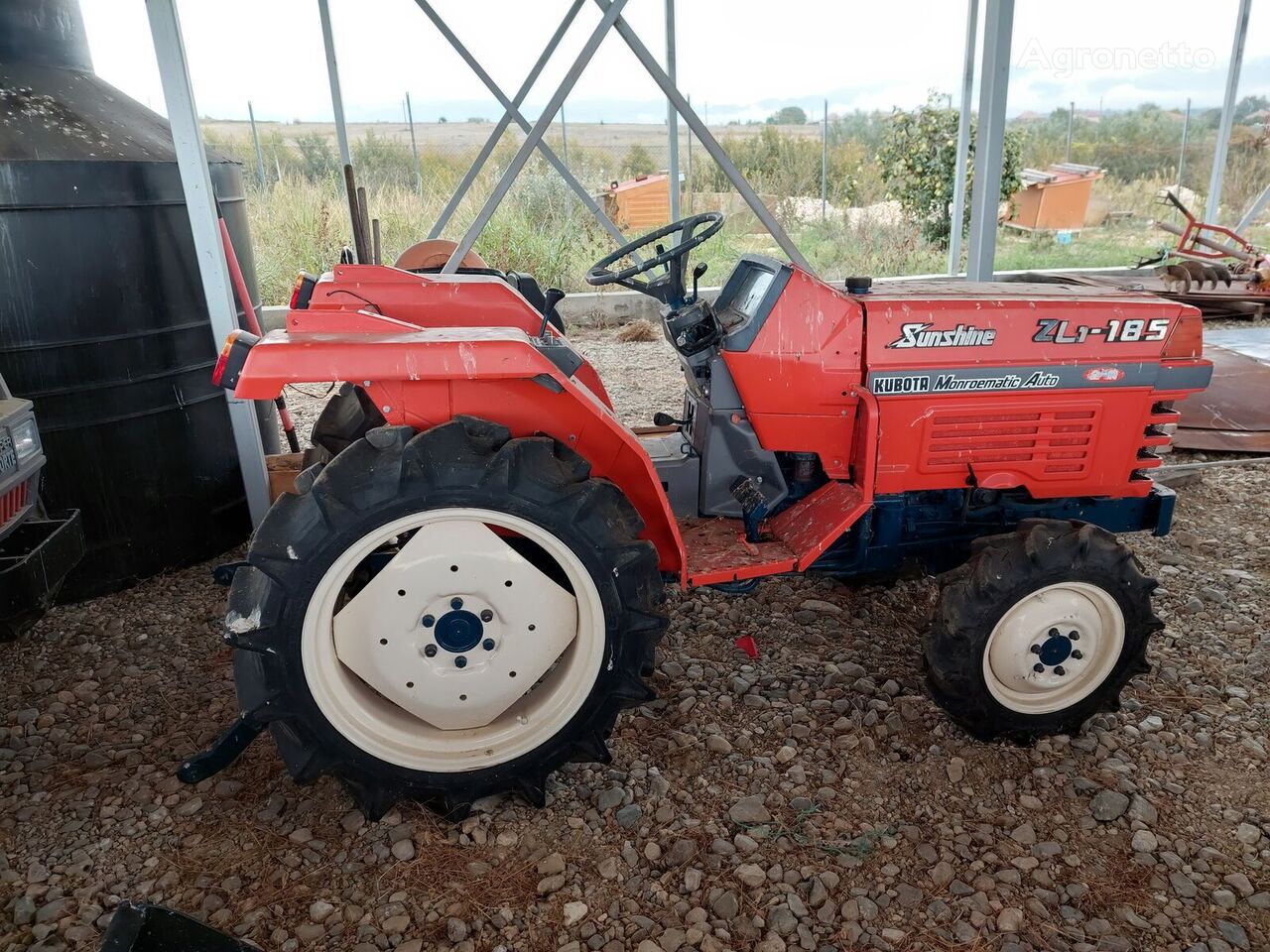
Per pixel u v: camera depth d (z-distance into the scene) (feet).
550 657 6.65
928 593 10.19
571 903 5.97
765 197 36.27
